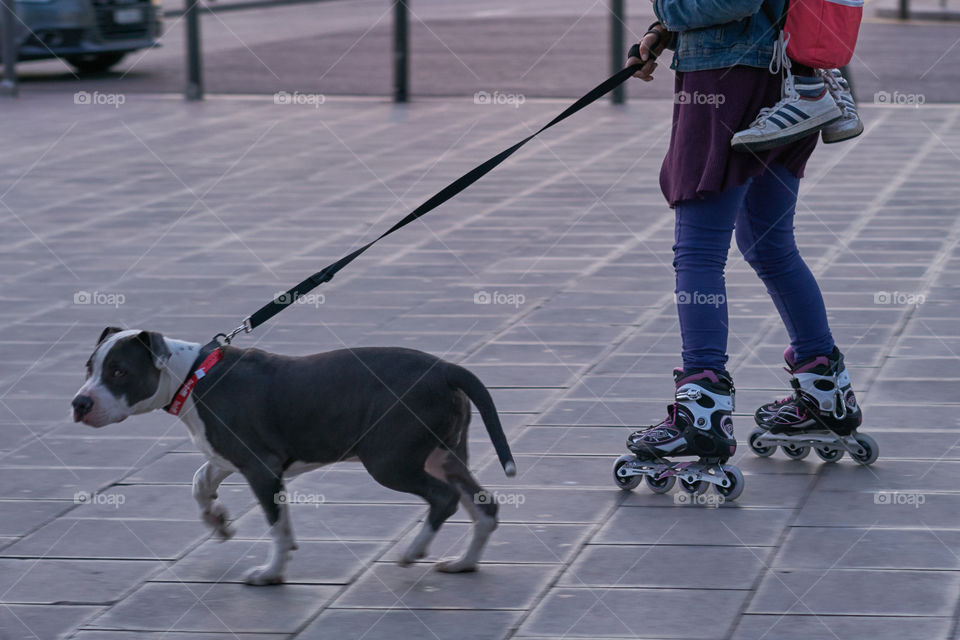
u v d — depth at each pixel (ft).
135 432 20.65
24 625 14.10
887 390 21.75
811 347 18.61
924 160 43.52
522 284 29.27
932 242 32.32
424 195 39.24
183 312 27.32
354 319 26.66
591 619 14.01
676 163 17.92
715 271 17.93
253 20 105.81
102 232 35.32
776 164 18.20
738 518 16.85
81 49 69.56
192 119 55.42
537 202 38.27
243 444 15.30
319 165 44.37
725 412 17.66
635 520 16.87
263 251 32.78
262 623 14.11
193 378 15.49
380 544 16.24
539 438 19.93
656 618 13.98
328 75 69.46
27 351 25.00
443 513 15.25
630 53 18.54
